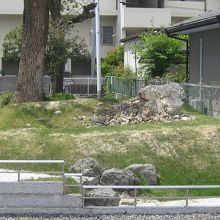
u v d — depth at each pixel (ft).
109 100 59.57
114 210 30.60
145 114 54.13
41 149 42.73
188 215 30.45
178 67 81.35
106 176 35.19
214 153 41.39
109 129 46.24
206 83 62.80
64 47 84.99
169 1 135.74
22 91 60.39
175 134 43.52
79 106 57.16
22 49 60.80
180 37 77.10
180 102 53.16
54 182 30.32
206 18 58.18
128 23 130.11
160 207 30.96
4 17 137.39
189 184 37.81
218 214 30.78
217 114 53.26
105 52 138.82
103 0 136.67
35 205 30.25
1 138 44.91
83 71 135.54
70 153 41.52
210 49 64.95
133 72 93.40
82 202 30.42
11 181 31.01
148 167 37.58
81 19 76.48
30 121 53.78
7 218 29.14
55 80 84.64
